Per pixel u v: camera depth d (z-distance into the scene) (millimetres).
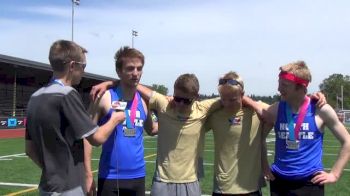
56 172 3129
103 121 4066
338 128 3908
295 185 3988
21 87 47531
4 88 45156
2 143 21703
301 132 3926
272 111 4113
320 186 3973
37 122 3137
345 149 3912
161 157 4223
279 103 4082
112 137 4059
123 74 4023
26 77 46125
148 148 18297
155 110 4348
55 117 3102
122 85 4117
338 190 8484
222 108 4207
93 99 4062
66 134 3146
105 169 4090
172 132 4172
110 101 4043
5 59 34094
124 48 4113
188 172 4176
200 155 4324
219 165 4273
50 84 3229
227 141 4211
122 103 3943
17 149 17984
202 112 4207
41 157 3211
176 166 4160
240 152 4207
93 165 11961
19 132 30797
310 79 3902
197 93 4078
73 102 3123
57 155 3133
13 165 12367
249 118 4203
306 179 3949
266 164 4355
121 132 4062
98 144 3232
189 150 4176
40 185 3238
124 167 4062
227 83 4023
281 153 4047
